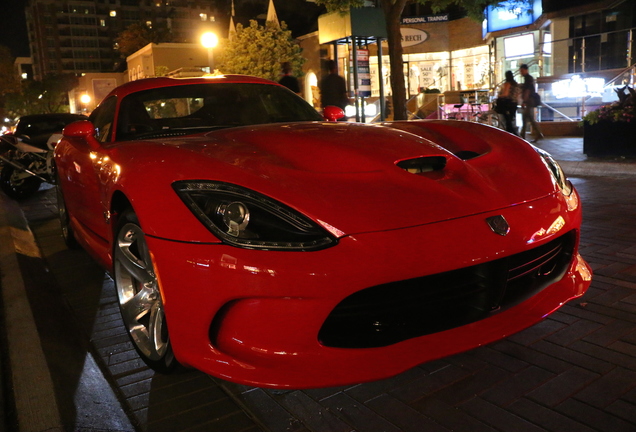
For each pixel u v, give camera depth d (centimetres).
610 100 1401
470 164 241
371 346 189
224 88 354
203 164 212
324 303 177
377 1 1839
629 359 223
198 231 187
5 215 595
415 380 220
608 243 392
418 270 181
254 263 177
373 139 248
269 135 253
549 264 242
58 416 194
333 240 180
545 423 184
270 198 191
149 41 6694
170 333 197
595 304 282
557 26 1661
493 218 202
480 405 198
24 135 857
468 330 198
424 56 2570
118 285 253
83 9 13788
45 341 264
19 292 339
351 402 206
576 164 771
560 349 236
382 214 190
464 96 1853
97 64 14100
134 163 230
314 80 2725
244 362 184
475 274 205
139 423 201
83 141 369
